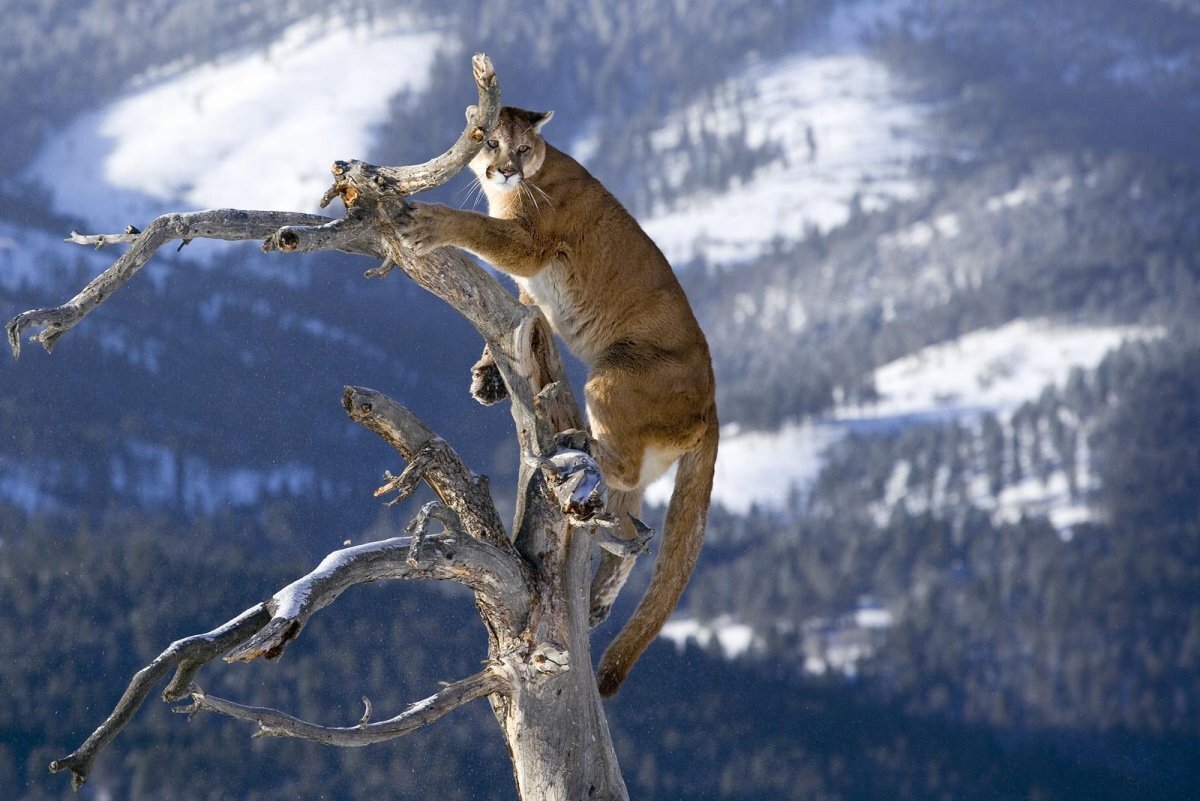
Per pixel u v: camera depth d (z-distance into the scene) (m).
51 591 147.50
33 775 123.88
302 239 9.89
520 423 11.78
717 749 170.25
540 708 11.54
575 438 11.73
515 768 11.84
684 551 12.92
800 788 169.50
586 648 11.88
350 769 118.31
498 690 11.67
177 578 150.38
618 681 12.35
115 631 142.12
